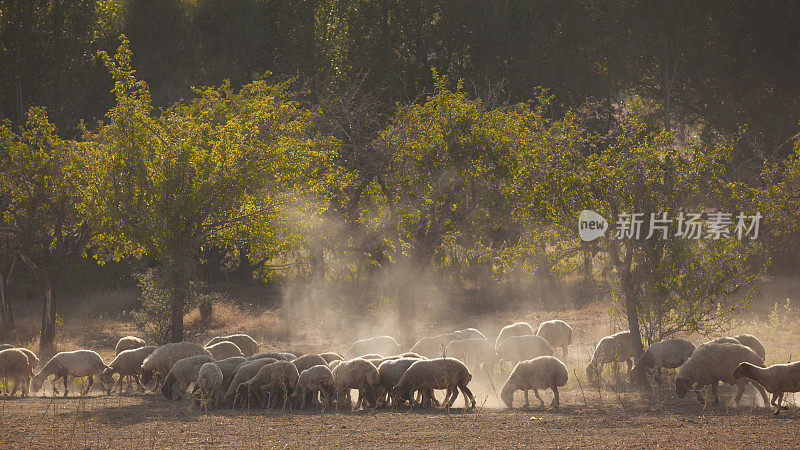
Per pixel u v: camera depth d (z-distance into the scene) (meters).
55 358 70.50
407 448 40.66
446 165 103.19
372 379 58.97
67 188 96.88
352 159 117.69
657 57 197.38
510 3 177.00
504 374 78.00
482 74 173.62
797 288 144.12
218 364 64.25
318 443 40.78
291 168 99.06
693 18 182.50
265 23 182.00
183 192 90.00
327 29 188.50
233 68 171.00
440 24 175.12
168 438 44.94
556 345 91.88
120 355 73.19
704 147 76.00
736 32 180.38
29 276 165.75
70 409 58.75
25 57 136.50
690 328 82.62
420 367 57.94
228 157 92.50
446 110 106.00
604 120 178.50
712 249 82.12
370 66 178.12
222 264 190.50
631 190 73.06
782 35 175.38
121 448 41.59
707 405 58.66
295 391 59.94
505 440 42.97
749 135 163.75
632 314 75.75
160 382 69.75
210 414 56.06
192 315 141.25
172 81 166.88
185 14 174.12
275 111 104.00
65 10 142.00
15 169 104.56
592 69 179.62
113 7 151.38
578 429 47.03
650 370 72.31
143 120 93.06
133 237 89.00
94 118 158.25
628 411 55.97
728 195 75.62
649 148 73.81
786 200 115.75
